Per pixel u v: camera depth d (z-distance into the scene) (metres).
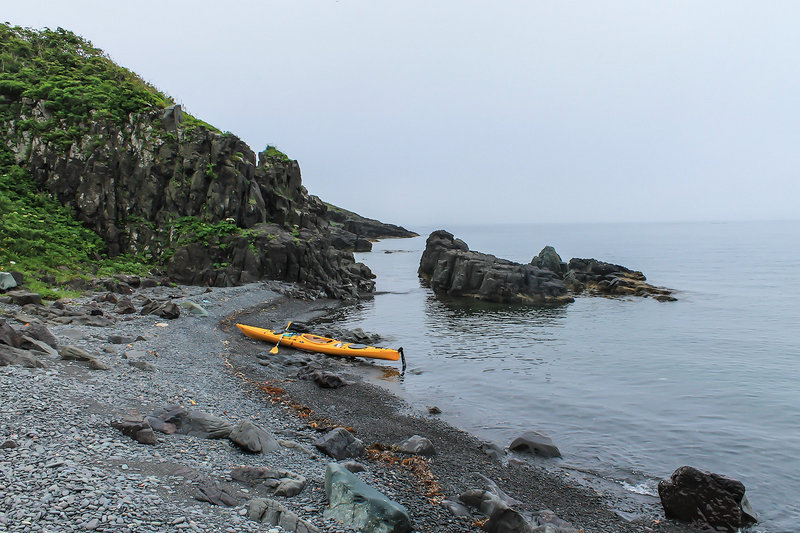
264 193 57.28
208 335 29.78
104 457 11.21
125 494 9.60
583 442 18.12
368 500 10.38
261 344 31.00
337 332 34.53
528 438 17.22
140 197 50.09
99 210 49.03
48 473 9.92
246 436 13.34
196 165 50.62
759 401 22.62
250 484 11.23
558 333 38.12
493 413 20.94
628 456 17.03
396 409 21.05
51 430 12.05
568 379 25.94
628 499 14.14
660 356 30.97
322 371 24.11
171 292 41.31
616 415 20.83
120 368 19.09
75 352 18.84
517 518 11.03
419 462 14.99
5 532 7.92
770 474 15.83
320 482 12.04
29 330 19.52
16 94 52.31
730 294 58.59
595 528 12.48
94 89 53.09
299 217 59.12
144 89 56.59
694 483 12.98
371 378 25.86
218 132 55.25
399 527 10.23
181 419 13.93
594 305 52.25
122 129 51.03
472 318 44.62
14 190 46.97
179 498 9.94
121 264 45.97
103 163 49.56
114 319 28.47
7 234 38.88
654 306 51.50
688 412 21.22
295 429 16.61
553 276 56.22
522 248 148.25
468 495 12.64
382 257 117.94
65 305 29.70
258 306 42.44
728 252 126.50
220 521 9.32
